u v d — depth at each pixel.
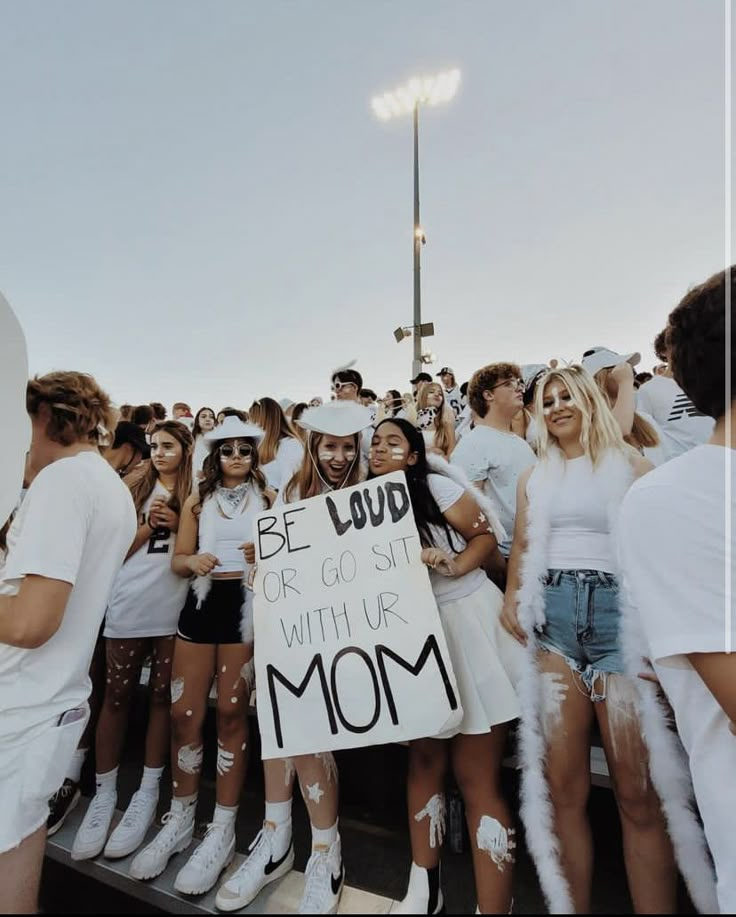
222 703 1.13
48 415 0.99
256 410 1.45
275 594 0.98
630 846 0.79
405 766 1.20
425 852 0.92
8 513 0.96
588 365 1.01
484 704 0.89
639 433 0.99
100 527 0.95
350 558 0.96
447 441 1.29
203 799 1.33
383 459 1.01
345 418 1.04
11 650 0.88
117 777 1.39
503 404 1.12
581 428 0.89
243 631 1.15
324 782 0.98
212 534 1.21
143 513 1.37
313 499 1.01
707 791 0.66
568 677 0.85
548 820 0.83
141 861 1.05
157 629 1.30
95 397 1.04
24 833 0.87
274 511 1.03
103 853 1.14
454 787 1.07
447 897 0.95
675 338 0.69
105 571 0.97
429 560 0.91
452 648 0.93
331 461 1.05
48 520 0.85
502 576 1.06
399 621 0.90
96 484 0.95
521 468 1.08
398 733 0.85
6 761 0.86
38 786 0.87
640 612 0.65
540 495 0.92
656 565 0.62
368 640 0.90
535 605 0.89
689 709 0.68
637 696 0.81
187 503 1.28
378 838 1.13
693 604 0.59
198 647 1.17
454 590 0.96
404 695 0.86
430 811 0.93
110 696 1.30
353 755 1.26
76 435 1.01
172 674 1.20
